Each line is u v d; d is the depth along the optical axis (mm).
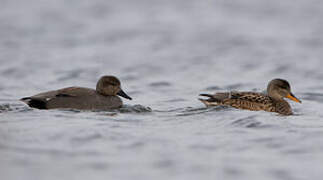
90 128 11617
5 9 48500
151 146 10281
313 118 13664
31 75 23078
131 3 52281
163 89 20359
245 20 42781
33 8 49094
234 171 8875
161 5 51156
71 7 49812
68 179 8438
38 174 8609
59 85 21062
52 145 10156
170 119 13305
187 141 10703
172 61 27203
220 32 37281
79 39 34656
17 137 10641
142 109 15258
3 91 19156
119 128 11844
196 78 22844
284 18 43375
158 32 37500
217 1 53281
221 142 10633
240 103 15281
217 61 27297
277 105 15352
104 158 9461
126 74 23781
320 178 8562
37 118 12836
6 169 8789
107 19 43688
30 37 35156
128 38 35156
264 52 29703
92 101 15117
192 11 47781
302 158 9555
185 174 8711
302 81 22047
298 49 30359
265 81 22094
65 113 13875
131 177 8562
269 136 11078
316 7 48562
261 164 9227
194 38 34875
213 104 15445
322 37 34219
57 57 27984
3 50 29953
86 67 25250
